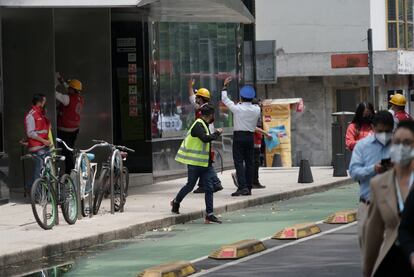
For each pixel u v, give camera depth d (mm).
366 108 26609
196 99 36469
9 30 38531
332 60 54562
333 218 30703
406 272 11852
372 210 12336
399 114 32531
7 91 38469
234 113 38000
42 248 24594
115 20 45312
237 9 43562
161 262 23469
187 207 33844
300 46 70938
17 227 28641
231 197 37438
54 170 29359
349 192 42656
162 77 47406
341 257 23141
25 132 38188
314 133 69062
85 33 43781
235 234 28516
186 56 50125
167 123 47656
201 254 24688
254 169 41438
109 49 43750
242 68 56625
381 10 70938
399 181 12078
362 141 17859
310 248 24859
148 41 45469
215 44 53344
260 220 32062
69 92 40594
